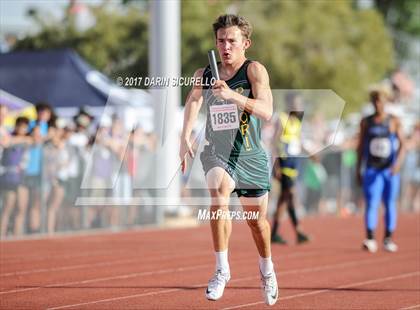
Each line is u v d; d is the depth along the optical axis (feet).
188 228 121.90
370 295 64.80
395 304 60.80
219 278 51.44
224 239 51.60
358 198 160.76
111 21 228.02
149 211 121.39
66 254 88.53
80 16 234.17
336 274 76.59
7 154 99.81
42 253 88.84
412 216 155.53
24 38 238.07
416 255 92.99
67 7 240.53
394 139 96.07
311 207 150.30
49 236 105.50
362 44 254.06
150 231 116.47
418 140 171.42
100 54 224.33
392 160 96.37
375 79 259.39
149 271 76.59
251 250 95.25
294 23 233.76
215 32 51.80
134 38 225.56
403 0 383.45
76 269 77.15
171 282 69.92
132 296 62.69
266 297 53.16
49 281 69.51
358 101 240.94
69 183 107.14
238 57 51.44
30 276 72.28
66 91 140.56
